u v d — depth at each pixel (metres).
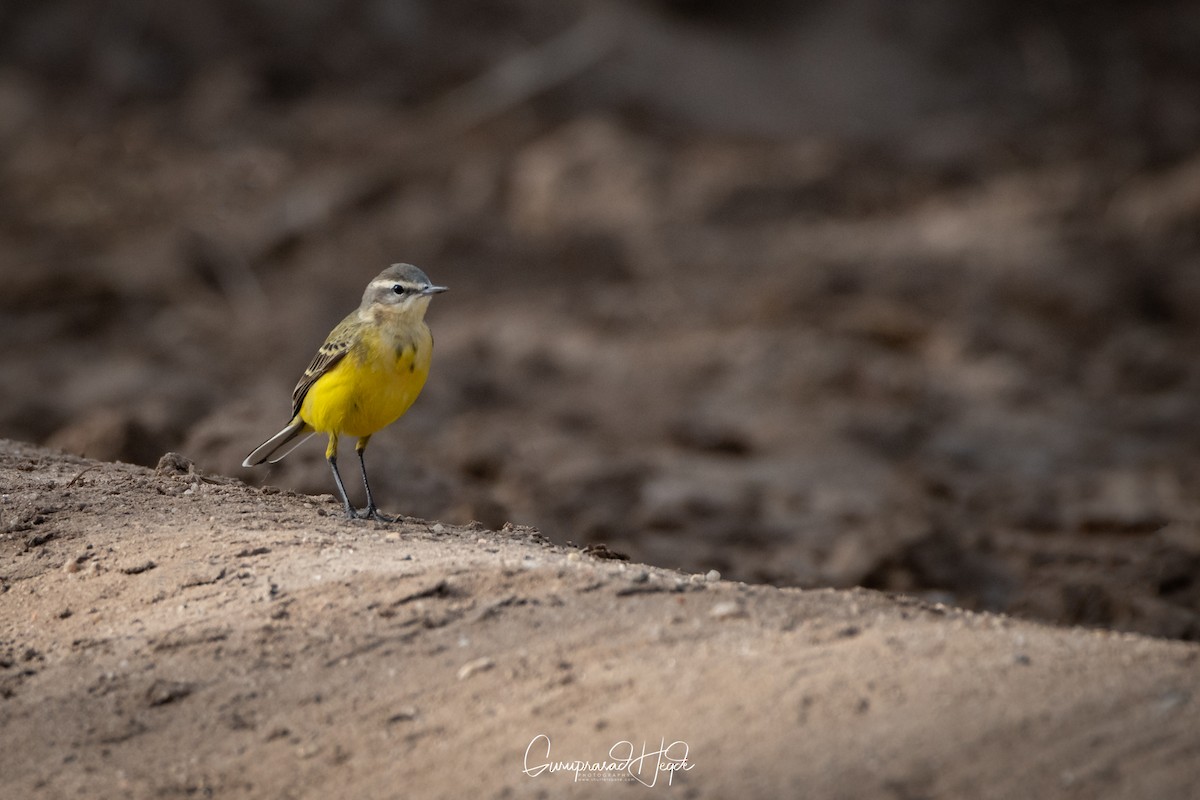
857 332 25.06
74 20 42.69
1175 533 13.52
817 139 44.03
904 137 44.34
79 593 6.80
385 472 11.64
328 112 41.22
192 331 25.31
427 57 45.06
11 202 32.75
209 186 35.19
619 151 37.47
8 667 6.15
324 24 44.84
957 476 17.33
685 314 27.33
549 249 32.06
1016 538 13.58
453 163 37.72
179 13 43.28
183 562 7.04
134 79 41.25
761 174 37.22
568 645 5.83
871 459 18.42
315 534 7.52
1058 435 19.86
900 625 5.86
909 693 5.09
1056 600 11.18
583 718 5.21
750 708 5.11
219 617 6.39
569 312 27.67
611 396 21.80
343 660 5.91
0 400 18.80
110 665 6.09
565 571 6.67
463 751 5.14
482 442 16.69
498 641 5.93
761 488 16.56
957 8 49.72
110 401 18.69
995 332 25.53
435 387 21.50
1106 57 48.97
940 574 12.22
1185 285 28.31
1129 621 10.72
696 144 41.53
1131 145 42.50
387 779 5.06
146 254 29.38
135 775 5.27
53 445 12.43
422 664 5.81
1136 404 21.83
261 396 18.55
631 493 15.87
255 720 5.55
